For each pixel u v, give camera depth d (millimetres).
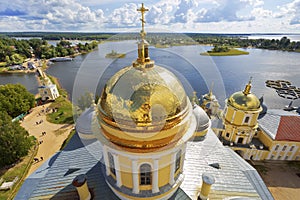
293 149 32875
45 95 64812
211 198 15562
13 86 54812
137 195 12578
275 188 29359
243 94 31453
